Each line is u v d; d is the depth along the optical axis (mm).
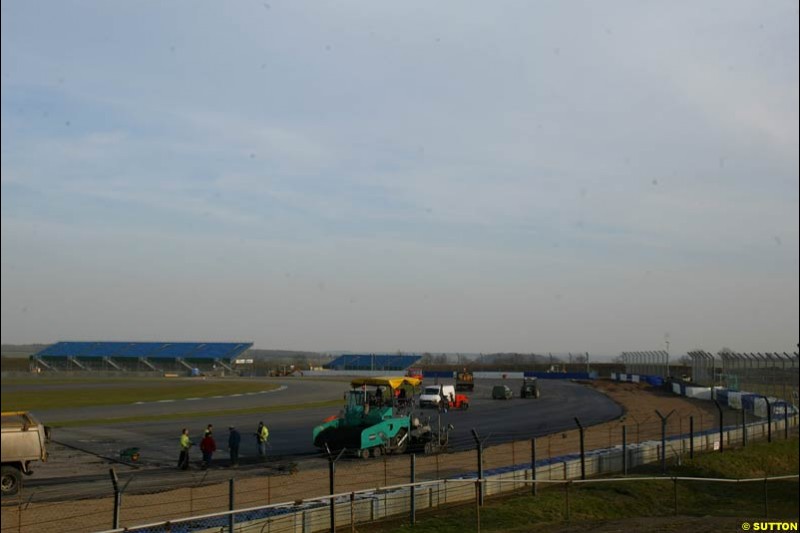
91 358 146875
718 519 23969
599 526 22203
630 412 58656
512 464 30953
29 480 27859
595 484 28125
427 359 155000
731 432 39594
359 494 21500
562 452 35125
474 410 61500
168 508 21719
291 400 72812
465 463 31344
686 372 108000
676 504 26047
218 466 31672
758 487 31094
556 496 25547
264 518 18000
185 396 79188
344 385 100812
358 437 33219
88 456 35031
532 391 75625
